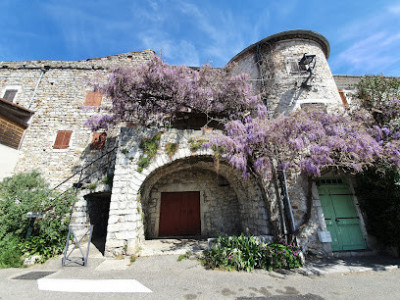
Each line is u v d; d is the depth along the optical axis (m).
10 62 9.62
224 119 6.87
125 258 4.77
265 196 5.44
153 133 5.93
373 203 5.51
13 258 4.35
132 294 3.03
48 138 8.23
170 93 6.37
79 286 3.27
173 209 7.96
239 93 6.78
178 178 8.33
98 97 9.18
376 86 5.82
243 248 4.51
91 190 6.76
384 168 4.99
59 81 9.37
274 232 5.30
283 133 4.76
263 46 8.05
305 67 7.38
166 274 3.86
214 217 7.88
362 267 4.38
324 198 5.88
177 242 6.38
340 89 8.81
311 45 7.86
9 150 7.62
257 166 5.09
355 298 3.09
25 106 8.74
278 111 6.82
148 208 7.60
